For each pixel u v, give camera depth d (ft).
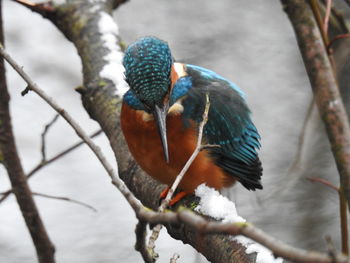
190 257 45.80
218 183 29.25
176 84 28.09
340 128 22.82
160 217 13.26
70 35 36.14
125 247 47.83
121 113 27.43
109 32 35.06
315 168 43.65
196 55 54.13
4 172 51.49
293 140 50.85
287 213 44.14
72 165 53.26
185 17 55.52
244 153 30.73
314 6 24.93
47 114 54.90
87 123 55.47
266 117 52.39
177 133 27.12
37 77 55.72
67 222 49.21
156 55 24.79
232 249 21.72
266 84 53.83
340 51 31.76
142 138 27.02
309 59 23.76
